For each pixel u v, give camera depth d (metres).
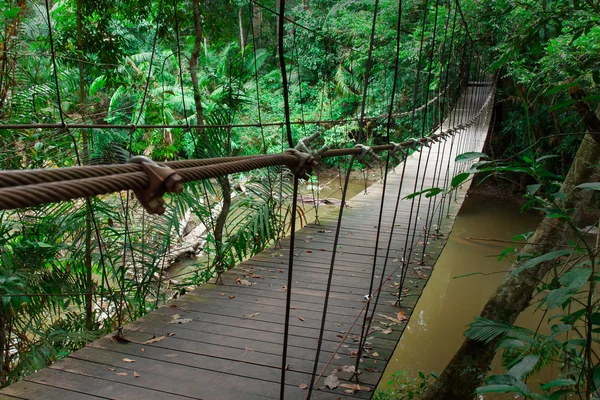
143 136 6.95
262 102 11.56
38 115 3.05
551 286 1.64
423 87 10.44
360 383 1.88
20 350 2.89
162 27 4.71
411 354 4.93
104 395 1.75
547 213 1.38
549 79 4.18
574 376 1.91
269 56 12.55
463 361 3.10
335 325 2.39
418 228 4.20
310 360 2.05
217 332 2.30
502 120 11.57
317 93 12.04
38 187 0.47
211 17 4.83
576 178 2.91
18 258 2.77
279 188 4.21
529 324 5.20
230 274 3.12
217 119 3.90
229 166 0.81
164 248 3.31
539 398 1.21
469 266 7.32
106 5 4.35
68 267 3.22
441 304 6.11
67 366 1.95
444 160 7.52
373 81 11.40
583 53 3.42
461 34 8.09
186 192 3.50
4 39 2.82
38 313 2.89
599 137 2.17
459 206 5.01
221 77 9.69
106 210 3.00
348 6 12.05
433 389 3.16
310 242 3.84
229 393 1.80
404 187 5.97
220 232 4.15
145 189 0.60
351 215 4.71
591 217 6.73
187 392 1.79
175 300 2.69
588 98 1.48
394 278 3.04
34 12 4.99
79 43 3.97
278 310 2.57
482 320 1.97
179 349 2.13
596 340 1.43
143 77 5.89
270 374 1.94
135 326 2.34
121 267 2.90
